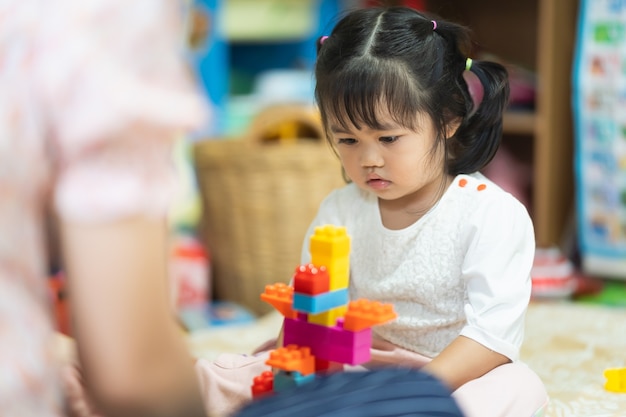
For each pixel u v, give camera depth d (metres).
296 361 1.31
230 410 1.63
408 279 1.67
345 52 1.60
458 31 1.69
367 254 1.74
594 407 1.79
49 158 0.90
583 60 2.88
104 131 0.87
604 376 1.96
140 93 0.88
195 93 0.96
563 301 2.88
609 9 2.81
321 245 1.34
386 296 1.71
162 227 0.91
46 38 0.89
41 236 0.93
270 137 3.05
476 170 1.73
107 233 0.88
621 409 1.78
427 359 1.66
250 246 2.98
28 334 0.90
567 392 1.88
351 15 1.67
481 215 1.61
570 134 3.28
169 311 0.94
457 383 1.50
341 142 1.62
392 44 1.58
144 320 0.90
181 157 3.40
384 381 1.08
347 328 1.33
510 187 3.50
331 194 1.84
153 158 0.90
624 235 2.95
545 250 3.00
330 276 1.34
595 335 2.25
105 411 0.94
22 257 0.91
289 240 2.93
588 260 3.05
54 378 0.95
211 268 3.14
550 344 2.19
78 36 0.89
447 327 1.67
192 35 3.42
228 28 3.61
